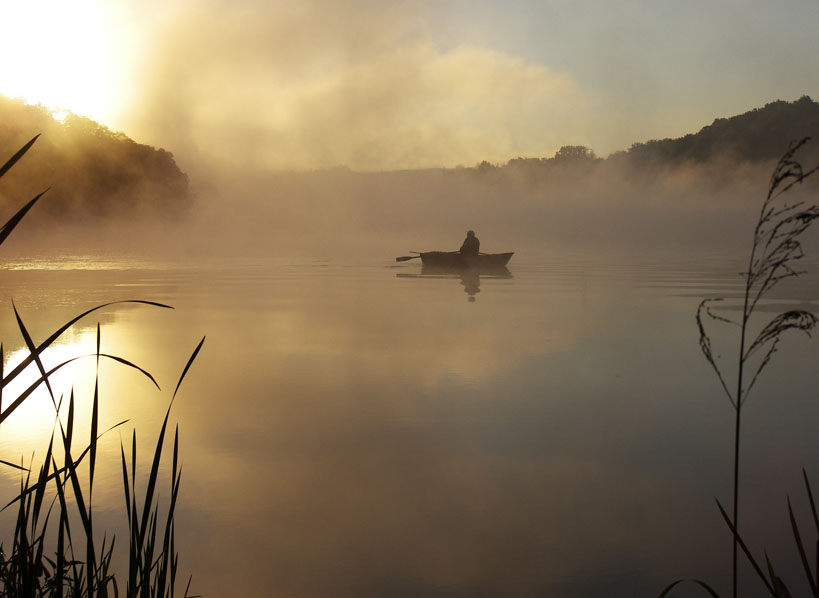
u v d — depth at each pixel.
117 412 8.64
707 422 8.23
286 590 4.45
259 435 7.71
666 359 11.72
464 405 8.97
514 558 4.92
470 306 18.67
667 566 4.80
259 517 5.57
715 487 6.23
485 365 11.29
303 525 5.42
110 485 6.16
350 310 17.94
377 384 10.07
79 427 7.99
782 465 6.74
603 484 6.29
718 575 4.69
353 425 8.09
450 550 5.00
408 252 47.44
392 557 4.92
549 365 11.30
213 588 4.45
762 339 1.95
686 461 6.89
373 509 5.75
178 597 4.36
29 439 7.53
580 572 4.73
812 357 11.79
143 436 7.64
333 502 5.86
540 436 7.70
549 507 5.81
